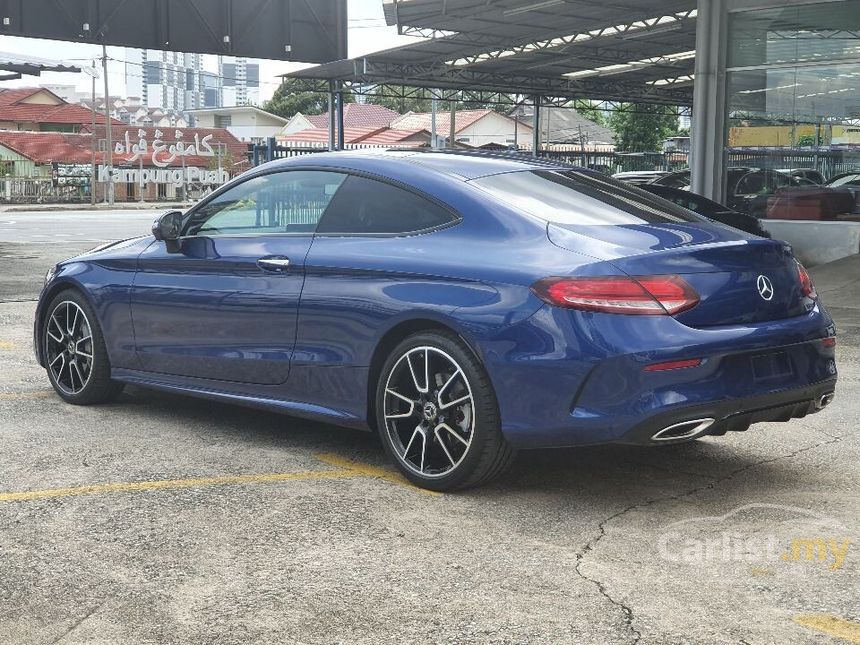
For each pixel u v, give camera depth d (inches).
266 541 147.7
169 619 121.2
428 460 176.1
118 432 211.2
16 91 2815.0
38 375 271.3
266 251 196.5
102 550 143.9
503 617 121.6
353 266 180.7
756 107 604.1
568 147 2915.8
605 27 966.4
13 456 192.1
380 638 116.0
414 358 173.5
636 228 171.9
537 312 158.7
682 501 167.9
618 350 152.9
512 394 161.2
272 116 3464.6
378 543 147.1
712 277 160.2
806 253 598.9
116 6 828.6
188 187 2406.5
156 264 215.9
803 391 166.7
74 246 815.7
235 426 217.6
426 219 179.3
